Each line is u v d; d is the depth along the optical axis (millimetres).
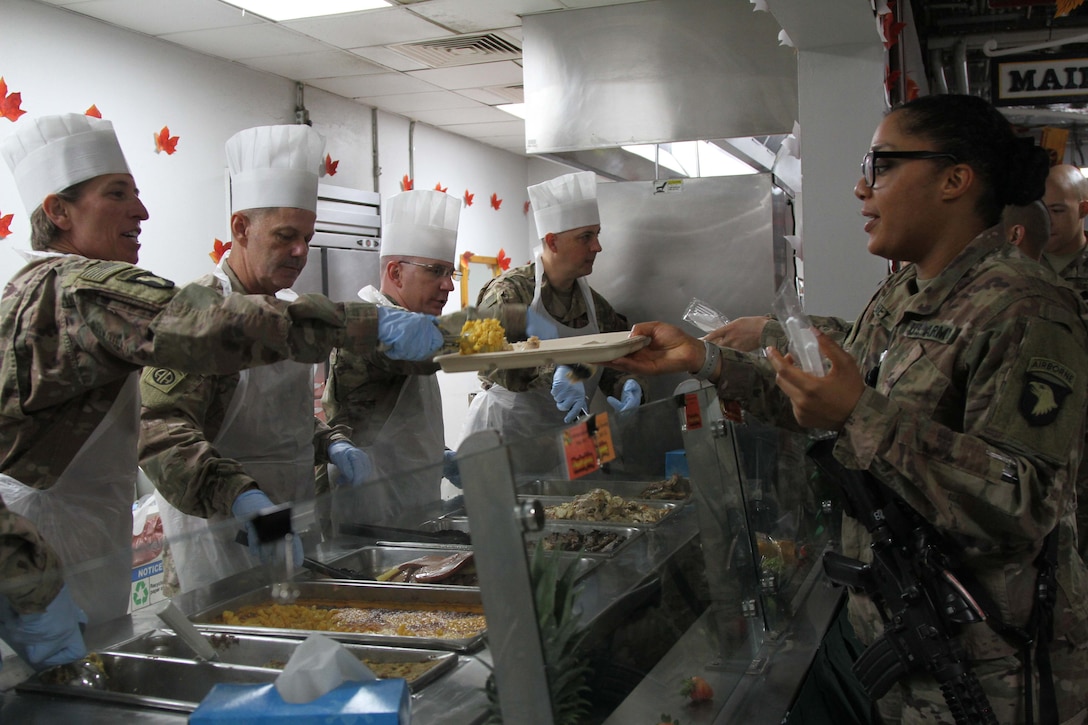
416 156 6504
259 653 1156
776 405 1561
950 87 4551
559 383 2746
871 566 1281
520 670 1013
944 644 1182
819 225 2615
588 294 3154
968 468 1070
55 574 1088
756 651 1685
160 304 1524
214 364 1507
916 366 1235
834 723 1673
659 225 3445
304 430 2211
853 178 2570
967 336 1191
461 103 5918
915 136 1291
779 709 1473
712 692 1465
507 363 1438
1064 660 1217
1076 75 4277
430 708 1028
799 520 2078
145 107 4258
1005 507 1059
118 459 1773
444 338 1669
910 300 1348
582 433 1290
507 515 1004
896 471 1101
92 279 1554
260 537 1228
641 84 3459
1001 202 1297
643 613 1296
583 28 3500
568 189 2941
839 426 1127
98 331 1543
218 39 4375
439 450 2674
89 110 3959
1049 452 1084
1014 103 4367
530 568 1008
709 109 3391
